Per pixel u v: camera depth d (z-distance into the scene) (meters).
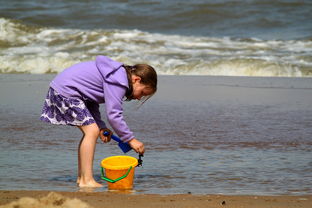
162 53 24.16
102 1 36.75
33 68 22.53
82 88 7.19
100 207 5.47
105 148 9.70
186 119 12.38
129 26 32.09
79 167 7.30
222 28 31.50
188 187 6.97
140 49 24.84
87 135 7.17
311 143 10.02
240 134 10.80
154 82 7.29
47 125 11.73
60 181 7.33
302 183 7.21
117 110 7.07
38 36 27.42
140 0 36.66
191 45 25.95
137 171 7.97
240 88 17.28
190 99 15.23
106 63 7.22
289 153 9.20
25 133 10.85
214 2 35.56
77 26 31.67
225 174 7.75
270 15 33.50
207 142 10.09
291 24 31.70
